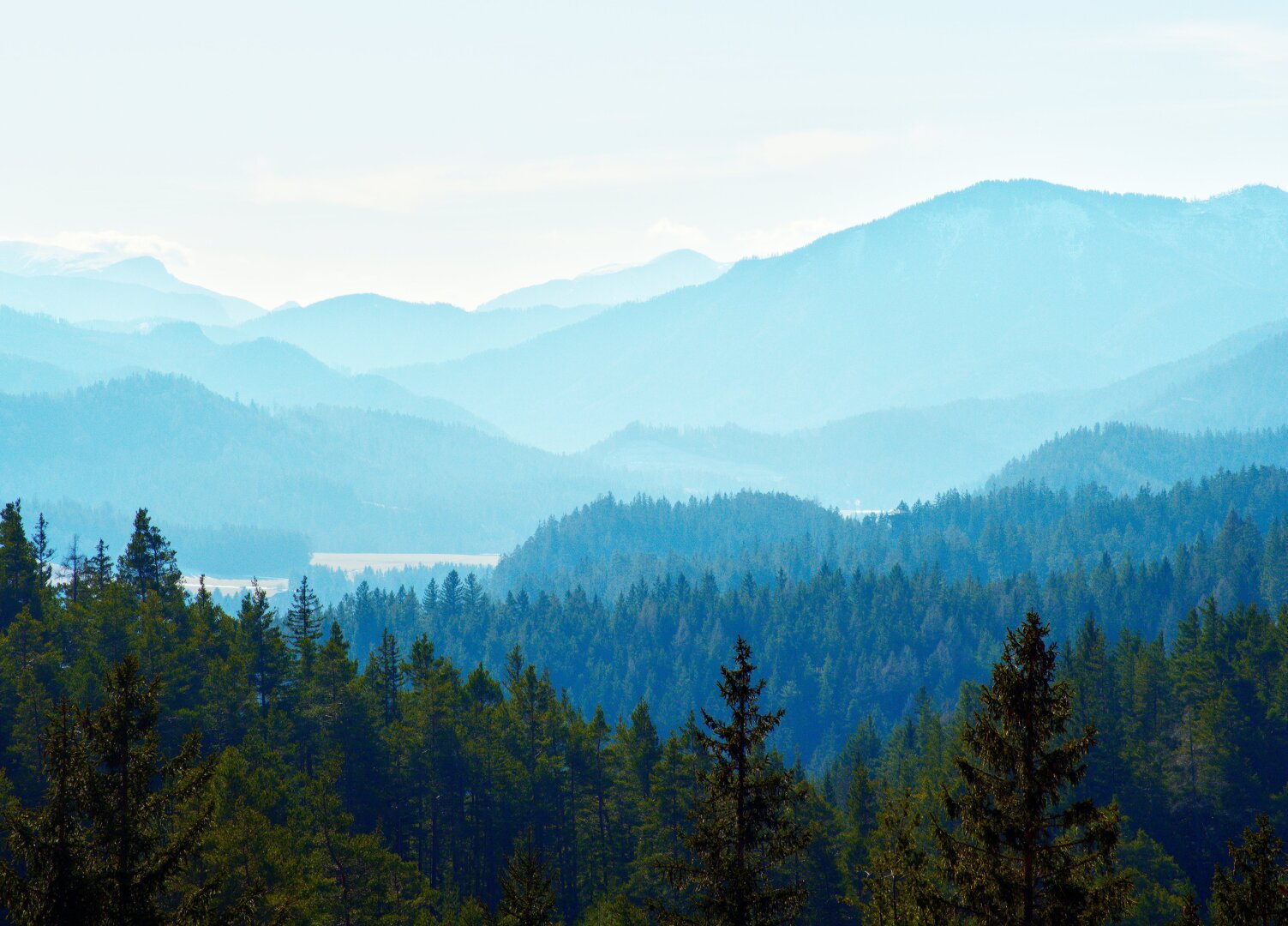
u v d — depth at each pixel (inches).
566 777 2910.9
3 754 2182.6
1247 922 1068.5
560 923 1513.3
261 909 1573.6
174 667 2605.8
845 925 2285.9
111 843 954.7
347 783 2694.4
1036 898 920.9
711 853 1101.7
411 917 2057.1
